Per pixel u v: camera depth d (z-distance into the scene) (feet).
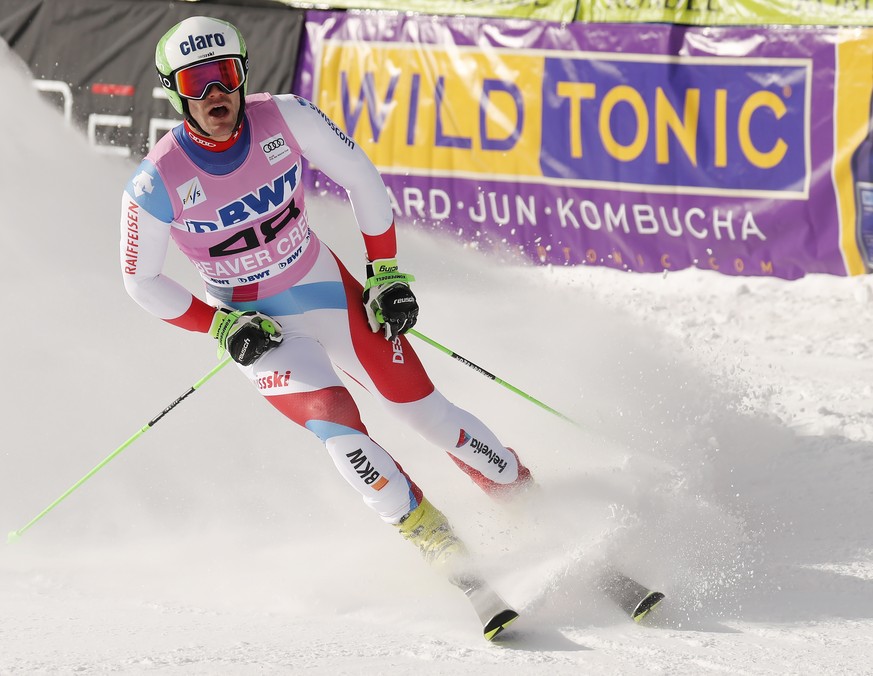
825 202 93.40
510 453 41.06
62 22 111.45
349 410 36.52
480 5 102.58
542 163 101.14
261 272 38.63
